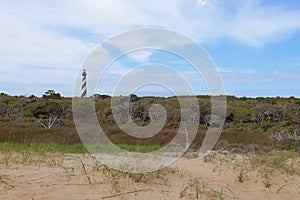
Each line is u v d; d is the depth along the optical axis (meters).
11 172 4.99
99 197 3.91
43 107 21.75
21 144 10.83
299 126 17.50
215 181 5.42
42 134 13.62
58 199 3.77
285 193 5.04
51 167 5.68
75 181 4.45
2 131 13.43
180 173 5.70
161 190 4.46
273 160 7.04
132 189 4.29
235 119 20.59
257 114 20.81
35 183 4.33
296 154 9.16
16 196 3.78
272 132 16.34
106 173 4.84
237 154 9.27
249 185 5.31
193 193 4.50
